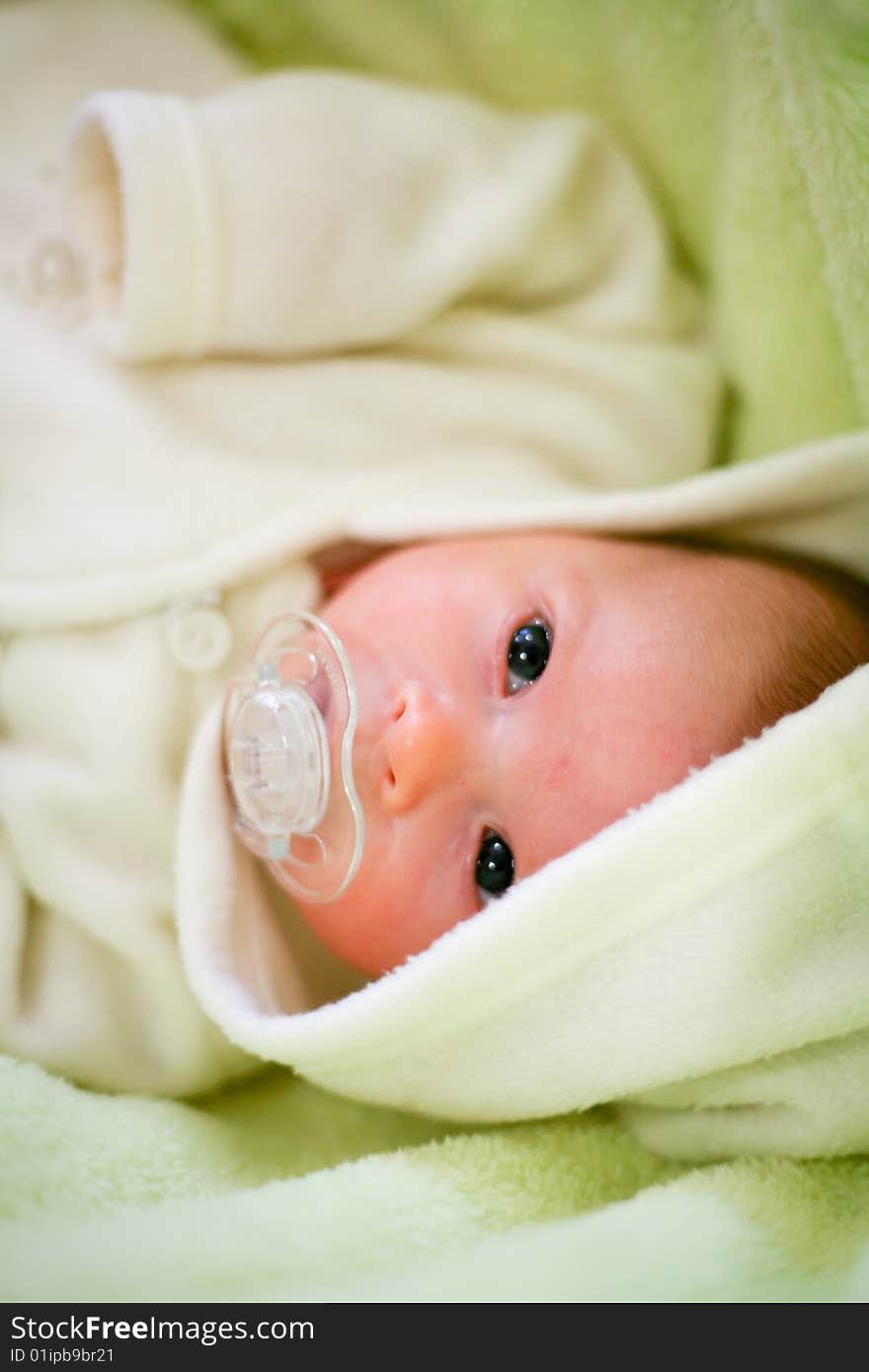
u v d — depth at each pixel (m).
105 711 0.99
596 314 1.16
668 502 0.99
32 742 1.02
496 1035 0.81
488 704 0.88
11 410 1.05
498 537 1.01
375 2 1.19
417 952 0.89
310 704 0.86
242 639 1.03
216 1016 0.88
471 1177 0.86
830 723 0.72
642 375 1.14
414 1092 0.87
